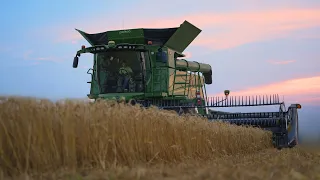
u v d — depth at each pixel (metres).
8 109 5.91
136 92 15.90
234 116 18.20
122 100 8.70
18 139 5.88
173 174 4.94
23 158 5.90
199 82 20.47
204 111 18.67
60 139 6.32
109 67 16.03
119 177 4.74
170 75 16.73
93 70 16.41
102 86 16.11
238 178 4.60
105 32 17.58
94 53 16.25
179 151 9.17
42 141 6.07
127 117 7.73
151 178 4.63
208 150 11.33
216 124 12.91
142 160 7.84
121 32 17.28
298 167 6.36
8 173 5.71
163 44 17.16
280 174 5.02
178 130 9.53
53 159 6.17
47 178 5.18
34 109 6.05
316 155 11.49
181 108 16.38
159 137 8.69
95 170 6.02
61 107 6.45
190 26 17.39
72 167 6.11
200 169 5.32
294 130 17.00
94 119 6.80
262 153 13.38
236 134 14.40
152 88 16.08
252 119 17.94
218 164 7.63
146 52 15.99
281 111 17.31
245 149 15.20
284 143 17.36
